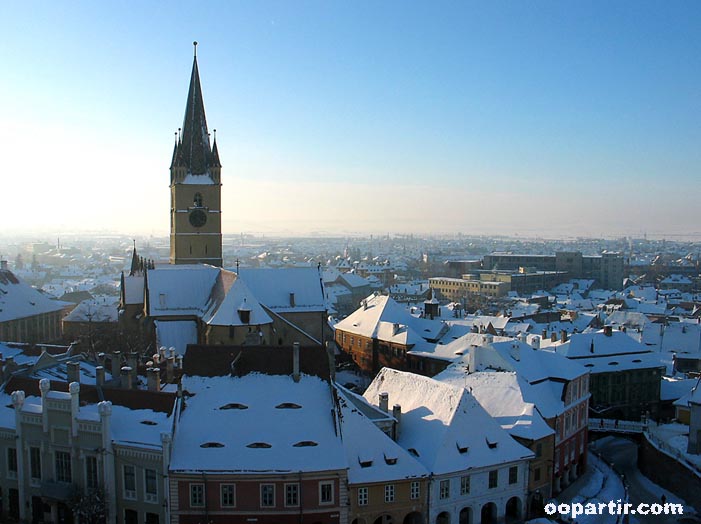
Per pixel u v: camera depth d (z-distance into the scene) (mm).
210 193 151500
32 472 68875
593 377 123438
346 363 148750
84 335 156000
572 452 94688
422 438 76250
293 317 137250
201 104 151125
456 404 77938
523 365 95812
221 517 64125
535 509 82125
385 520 69938
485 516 76500
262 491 64438
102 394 72375
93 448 66000
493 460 74688
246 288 118250
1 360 79562
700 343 168750
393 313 152625
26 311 170375
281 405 70438
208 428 67688
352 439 71000
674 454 92750
